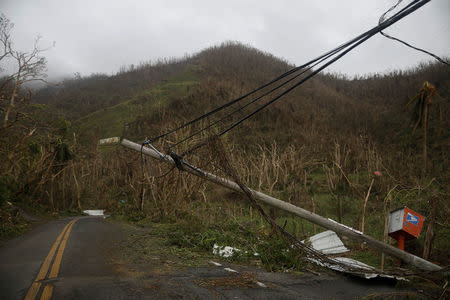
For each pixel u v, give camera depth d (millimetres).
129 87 175875
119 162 32719
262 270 7645
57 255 8203
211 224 14484
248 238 11461
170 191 21016
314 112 73875
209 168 10195
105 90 184000
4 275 6180
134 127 76812
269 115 68062
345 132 55531
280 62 152750
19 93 22281
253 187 22109
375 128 57062
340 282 6883
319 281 6848
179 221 18109
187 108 78125
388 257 9305
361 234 8070
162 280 6137
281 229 8453
